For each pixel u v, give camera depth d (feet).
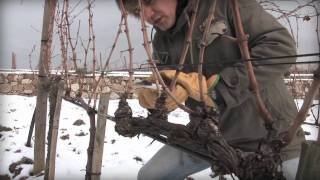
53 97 11.50
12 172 13.15
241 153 4.09
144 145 15.83
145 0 5.90
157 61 6.88
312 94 3.80
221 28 5.56
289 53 5.34
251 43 5.59
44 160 13.07
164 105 5.17
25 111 23.30
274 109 5.72
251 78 4.13
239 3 5.64
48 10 12.90
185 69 6.54
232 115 6.18
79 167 13.28
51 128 11.37
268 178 3.96
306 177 3.79
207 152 4.43
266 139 4.12
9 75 31.99
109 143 15.93
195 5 4.55
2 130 17.49
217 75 4.98
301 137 5.72
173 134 4.69
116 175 12.75
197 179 12.14
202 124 4.38
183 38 6.33
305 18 6.39
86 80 17.43
